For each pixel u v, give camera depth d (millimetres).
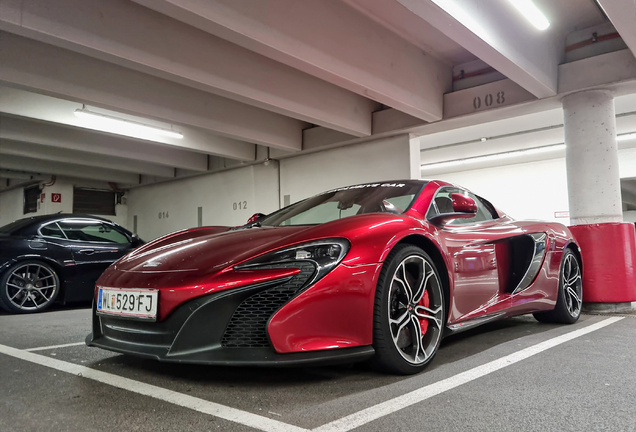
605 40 5090
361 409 1448
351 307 1703
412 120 6859
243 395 1592
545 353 2279
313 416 1386
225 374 1864
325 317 1654
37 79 4918
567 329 3078
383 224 1921
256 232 2111
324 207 2641
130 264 2010
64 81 5125
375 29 5254
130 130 7535
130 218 13211
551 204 11438
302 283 1646
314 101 6215
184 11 3564
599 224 4277
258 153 9297
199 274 1697
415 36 5621
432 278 2055
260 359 1561
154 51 4457
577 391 1633
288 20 4285
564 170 11258
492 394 1600
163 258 1933
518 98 5758
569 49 5328
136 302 1765
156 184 12359
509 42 4422
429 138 9406
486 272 2506
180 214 11586
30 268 4547
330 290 1666
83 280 4801
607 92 5117
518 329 3084
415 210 2295
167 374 1874
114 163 10148
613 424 1321
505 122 8336
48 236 4660
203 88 5027
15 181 13289
